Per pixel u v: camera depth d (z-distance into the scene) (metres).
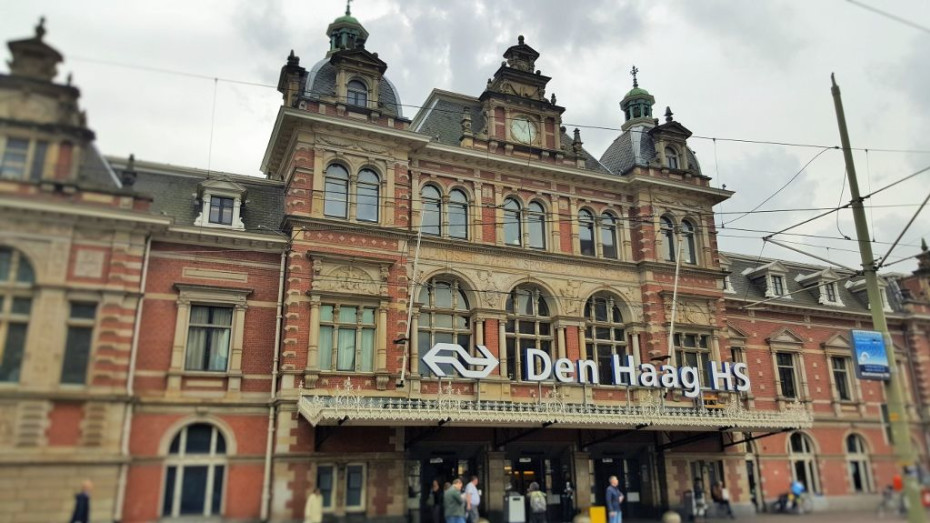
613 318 32.84
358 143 29.03
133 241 24.53
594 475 30.61
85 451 21.95
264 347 26.31
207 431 24.84
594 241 33.56
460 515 20.69
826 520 22.59
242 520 24.08
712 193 35.78
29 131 21.88
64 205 22.94
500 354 29.41
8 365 21.78
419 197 30.02
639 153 36.16
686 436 31.38
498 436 28.05
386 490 25.69
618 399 30.78
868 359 18.55
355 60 29.86
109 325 23.22
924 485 17.70
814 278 41.72
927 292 37.72
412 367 27.62
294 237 26.84
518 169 32.31
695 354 33.66
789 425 29.97
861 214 19.94
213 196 27.75
